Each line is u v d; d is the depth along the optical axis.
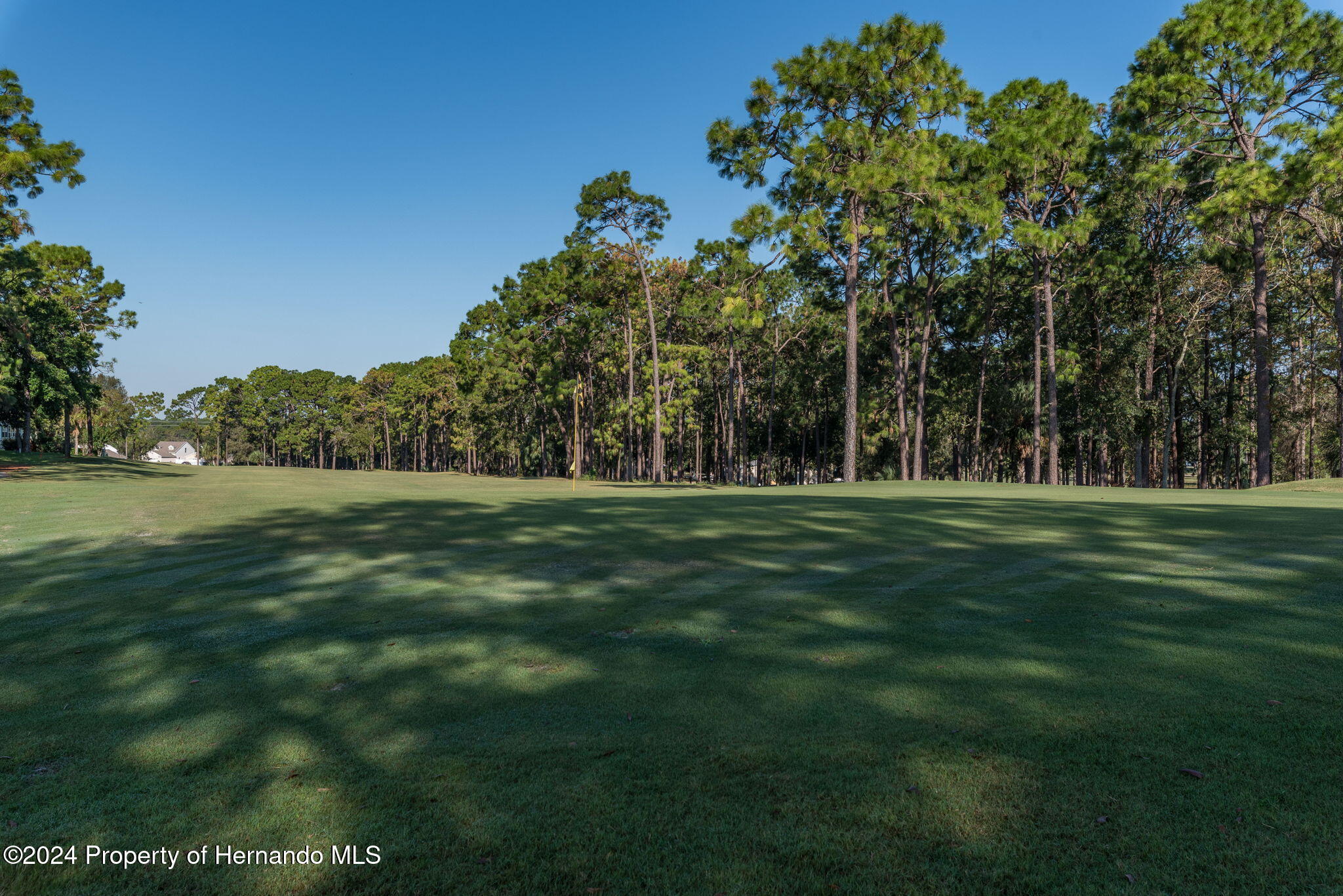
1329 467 43.12
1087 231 26.47
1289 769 2.87
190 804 2.82
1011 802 2.70
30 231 22.98
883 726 3.37
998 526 10.01
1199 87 24.44
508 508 13.95
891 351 38.97
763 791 2.82
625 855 2.44
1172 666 4.05
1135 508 12.41
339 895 2.28
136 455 116.50
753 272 27.03
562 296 44.28
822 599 5.93
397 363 90.75
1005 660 4.25
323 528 10.82
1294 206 23.75
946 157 25.09
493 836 2.57
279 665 4.47
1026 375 38.28
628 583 6.79
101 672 4.38
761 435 58.22
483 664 4.44
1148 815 2.59
